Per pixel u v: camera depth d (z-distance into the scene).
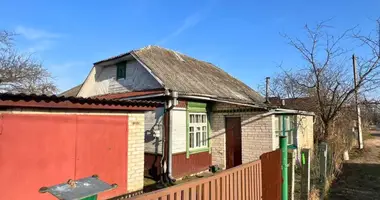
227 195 3.26
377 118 30.61
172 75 10.82
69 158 5.52
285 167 4.98
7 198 4.62
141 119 7.26
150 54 12.20
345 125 15.90
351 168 12.06
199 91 10.38
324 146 7.48
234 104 10.87
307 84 17.02
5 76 16.75
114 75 12.35
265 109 10.30
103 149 6.20
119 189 6.50
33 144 5.00
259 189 4.08
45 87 19.59
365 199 7.34
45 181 5.12
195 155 10.55
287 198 5.00
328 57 15.12
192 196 2.66
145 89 10.80
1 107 4.62
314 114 14.95
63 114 5.48
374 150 18.61
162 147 9.36
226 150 11.26
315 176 7.18
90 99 5.46
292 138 13.03
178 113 9.82
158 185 8.73
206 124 11.38
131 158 6.90
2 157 4.60
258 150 10.41
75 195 2.06
